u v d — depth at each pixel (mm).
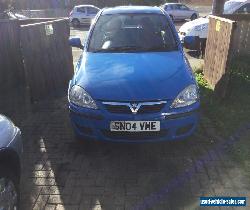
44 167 4625
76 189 4152
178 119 4504
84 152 5000
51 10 30422
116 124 4453
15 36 7945
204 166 4586
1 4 14438
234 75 7852
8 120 3555
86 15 25484
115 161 4742
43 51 7129
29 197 4020
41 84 7145
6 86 7844
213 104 6602
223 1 10805
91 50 5641
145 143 4594
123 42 5688
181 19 27875
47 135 5574
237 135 5410
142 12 6227
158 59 5215
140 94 4453
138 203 3889
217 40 7188
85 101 4582
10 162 3416
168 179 4320
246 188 4133
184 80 4719
